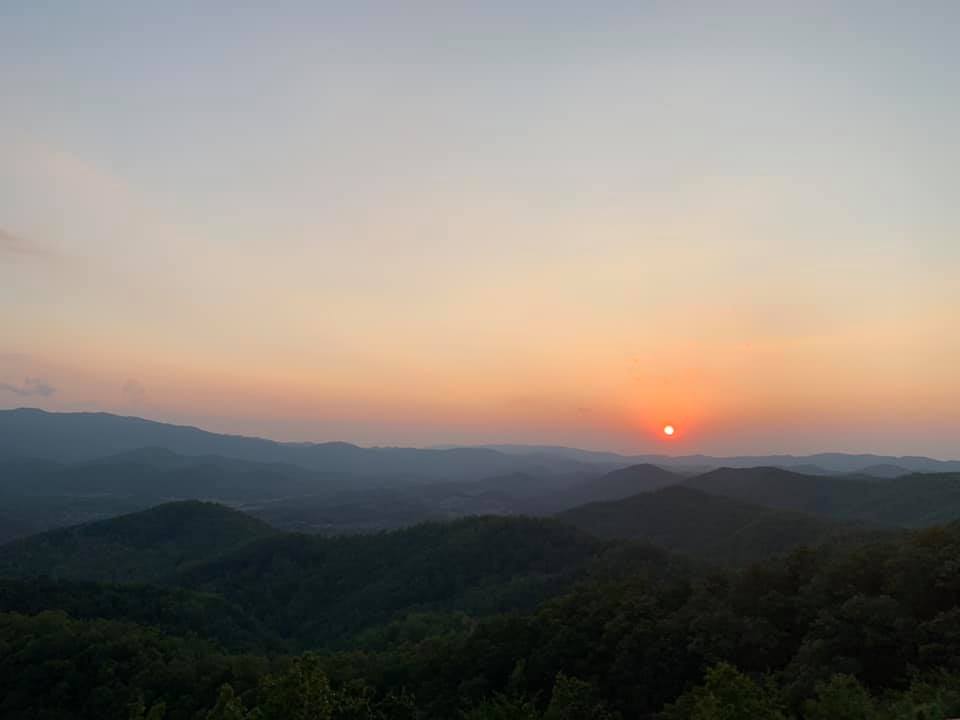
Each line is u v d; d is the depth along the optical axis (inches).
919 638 981.2
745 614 1369.3
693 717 697.6
